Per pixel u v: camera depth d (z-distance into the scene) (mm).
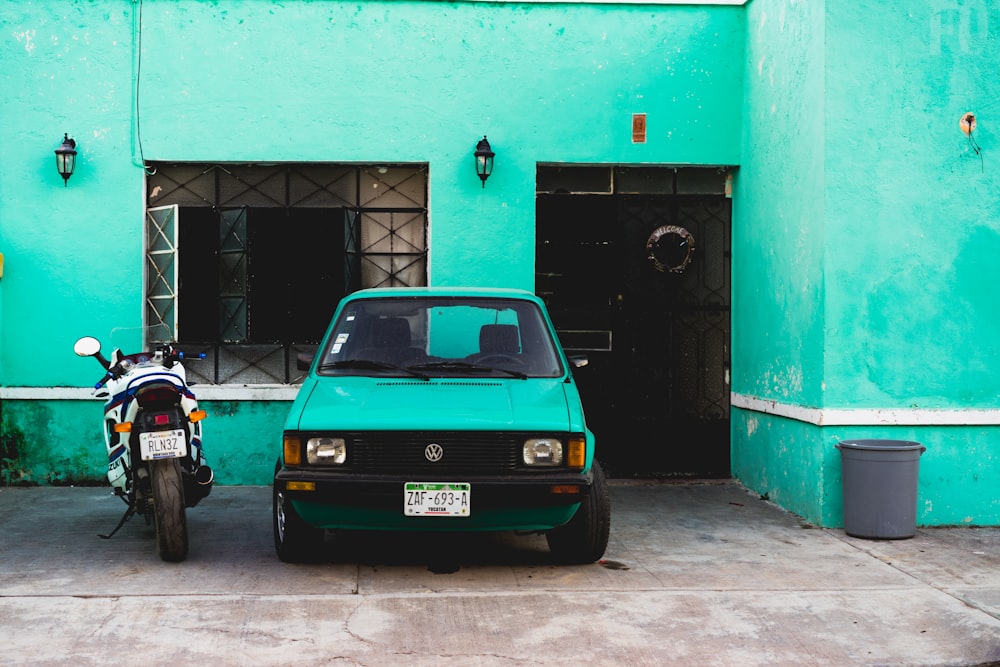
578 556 6203
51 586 5555
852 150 7453
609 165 9438
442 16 9156
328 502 5527
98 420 8914
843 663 4625
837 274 7441
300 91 9086
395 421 5578
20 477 8883
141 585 5598
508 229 9188
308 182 9227
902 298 7504
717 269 9633
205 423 8953
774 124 8500
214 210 9156
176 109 9023
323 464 5582
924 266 7516
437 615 5141
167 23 9023
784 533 7289
